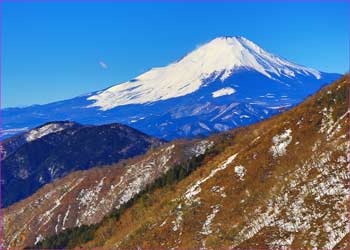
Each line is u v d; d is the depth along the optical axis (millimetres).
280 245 122812
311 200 128000
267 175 148875
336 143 137875
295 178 137125
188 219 154250
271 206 134875
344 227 116438
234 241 133625
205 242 140500
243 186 151625
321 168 134250
